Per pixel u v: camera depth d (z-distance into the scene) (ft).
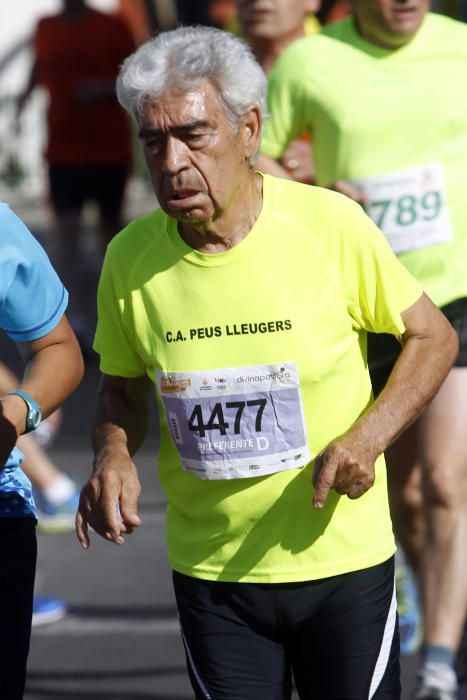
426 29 39.55
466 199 39.65
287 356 27.99
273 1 50.96
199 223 27.73
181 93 26.96
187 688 44.19
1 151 156.25
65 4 99.55
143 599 52.75
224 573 28.96
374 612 28.89
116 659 46.83
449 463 40.11
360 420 28.22
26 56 169.37
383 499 29.55
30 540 30.07
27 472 60.90
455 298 39.65
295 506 28.48
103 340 29.94
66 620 50.70
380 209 39.65
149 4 130.41
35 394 28.94
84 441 75.00
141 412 30.91
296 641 29.45
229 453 28.40
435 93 39.11
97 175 101.91
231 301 28.07
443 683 39.29
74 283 105.50
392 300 28.63
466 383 40.22
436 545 40.24
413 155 39.32
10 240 28.81
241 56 27.63
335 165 39.83
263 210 28.22
